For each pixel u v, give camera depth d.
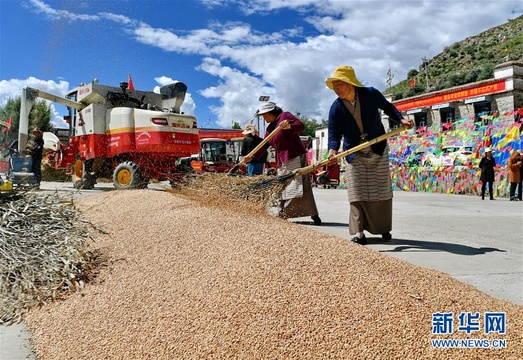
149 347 1.88
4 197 3.43
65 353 2.02
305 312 1.92
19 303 2.58
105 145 9.41
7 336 2.28
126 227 3.48
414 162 17.86
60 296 2.62
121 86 9.64
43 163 15.82
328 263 2.32
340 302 1.98
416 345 1.76
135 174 8.96
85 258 2.95
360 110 4.07
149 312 2.12
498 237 4.88
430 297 2.08
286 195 5.47
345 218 6.47
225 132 26.75
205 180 4.55
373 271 2.27
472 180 14.95
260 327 1.85
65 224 3.32
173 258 2.66
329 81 4.04
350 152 3.97
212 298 2.09
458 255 3.85
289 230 2.91
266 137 5.22
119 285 2.51
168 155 9.35
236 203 4.00
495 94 18.59
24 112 9.55
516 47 53.59
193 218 3.30
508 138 14.23
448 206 9.26
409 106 22.50
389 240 4.52
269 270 2.25
